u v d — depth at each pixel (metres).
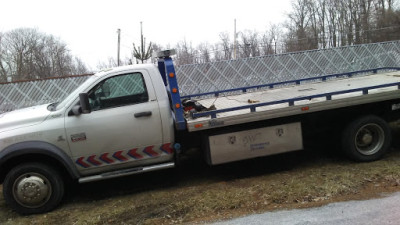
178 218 3.90
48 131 4.34
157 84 4.70
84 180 4.52
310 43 36.22
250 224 3.56
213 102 6.04
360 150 5.24
